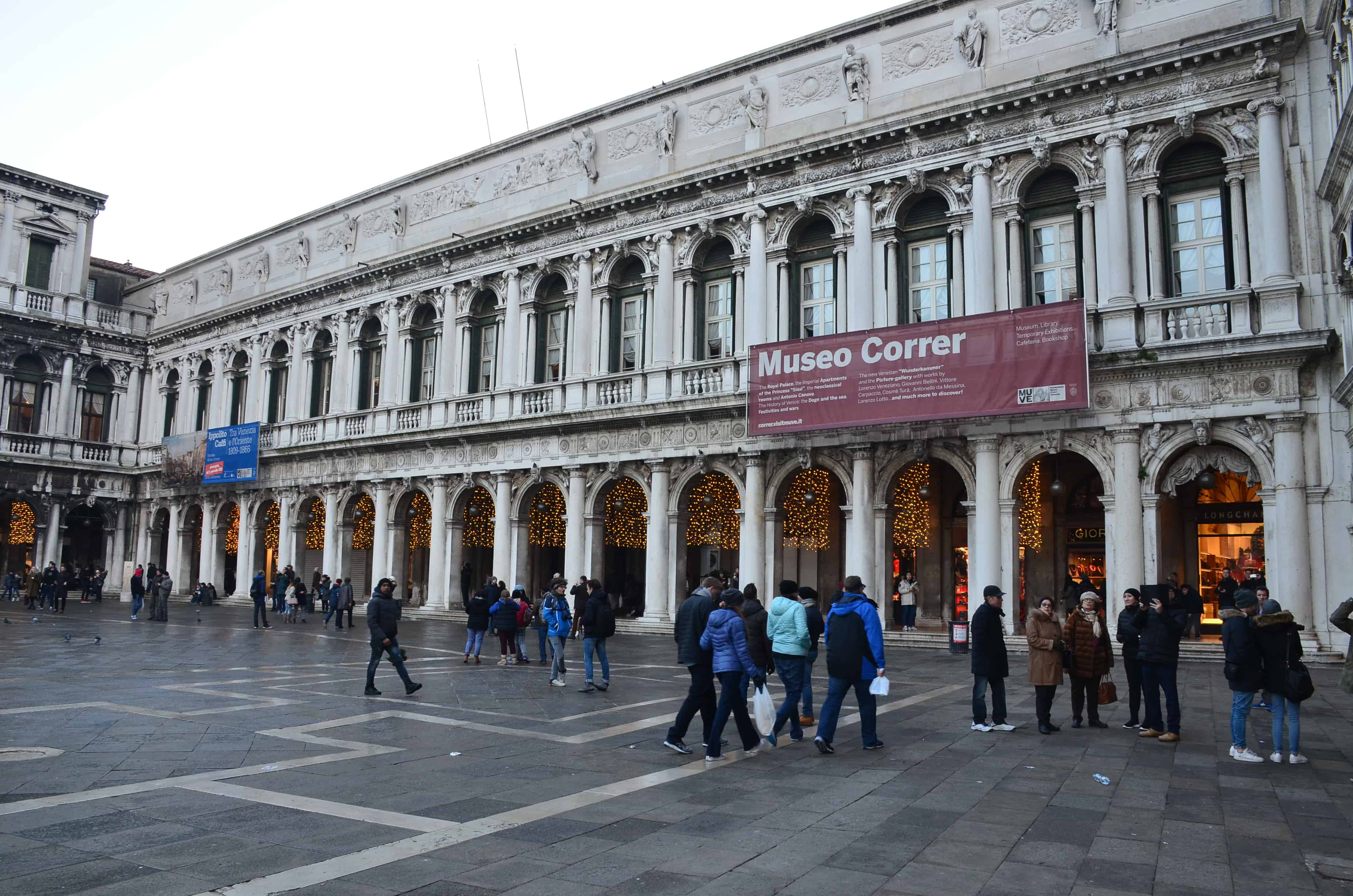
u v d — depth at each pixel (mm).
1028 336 26594
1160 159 26734
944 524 33062
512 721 14531
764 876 7258
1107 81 26969
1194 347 24844
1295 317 24031
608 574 41125
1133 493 25516
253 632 32031
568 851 7816
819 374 30047
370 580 45781
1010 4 29500
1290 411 23828
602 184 38281
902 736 13648
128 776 10188
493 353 41406
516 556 38281
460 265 42125
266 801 9273
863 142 30828
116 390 58312
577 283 38125
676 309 35156
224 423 52438
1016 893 6934
